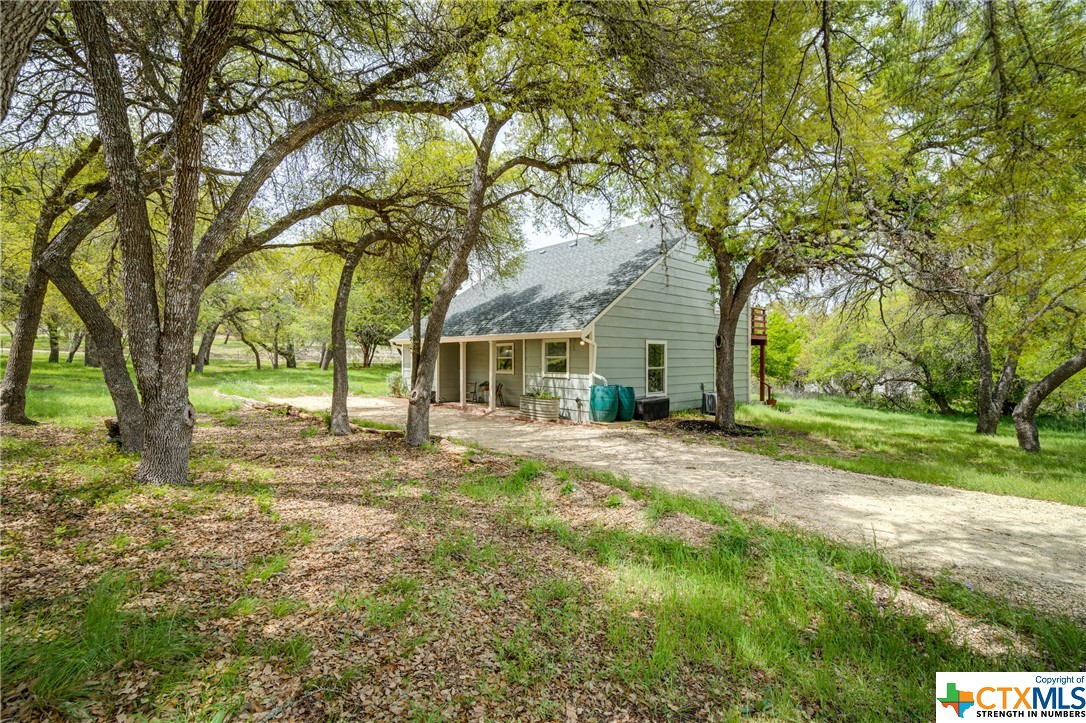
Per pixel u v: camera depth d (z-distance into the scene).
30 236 9.50
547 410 12.38
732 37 5.12
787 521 4.87
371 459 7.26
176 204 5.07
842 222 6.78
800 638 2.88
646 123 6.00
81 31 4.90
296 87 6.44
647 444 9.11
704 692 2.39
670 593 3.29
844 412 15.40
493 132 7.92
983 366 11.27
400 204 9.58
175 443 5.29
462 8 5.38
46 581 2.89
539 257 18.50
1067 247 6.10
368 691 2.18
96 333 6.49
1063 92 3.93
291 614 2.76
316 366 40.22
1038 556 4.09
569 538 4.32
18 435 7.35
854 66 5.94
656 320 13.54
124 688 2.02
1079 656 2.68
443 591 3.16
